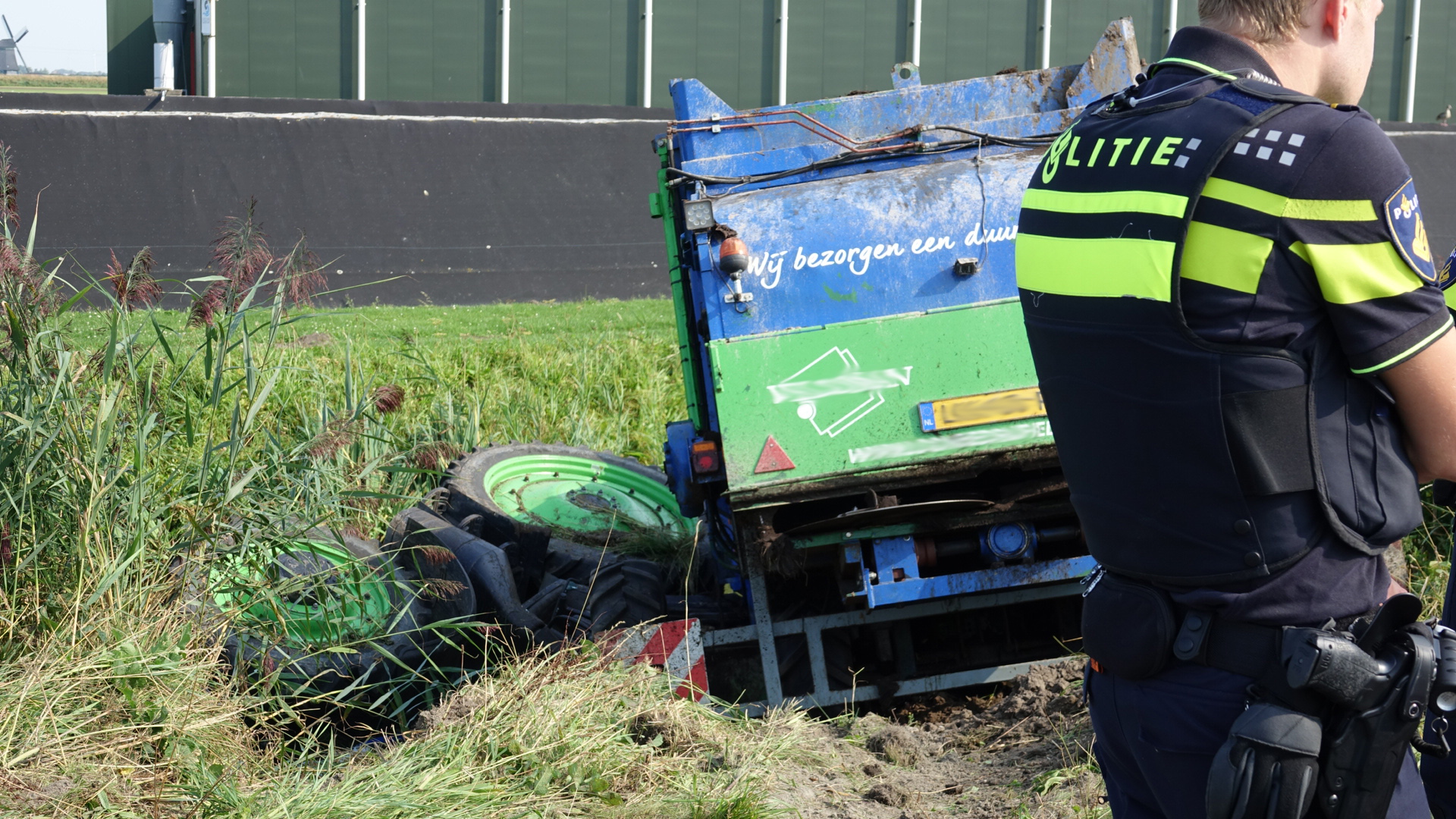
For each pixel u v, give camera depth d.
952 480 4.11
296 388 7.30
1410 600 1.61
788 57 25.58
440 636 4.37
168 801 3.15
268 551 4.52
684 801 3.31
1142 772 1.81
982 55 26.02
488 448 6.30
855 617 4.33
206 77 23.77
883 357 4.12
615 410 9.23
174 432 4.60
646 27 25.03
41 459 4.08
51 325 4.46
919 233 4.23
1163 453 1.66
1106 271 1.69
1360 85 1.81
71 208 16.06
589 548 5.66
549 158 18.44
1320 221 1.52
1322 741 1.61
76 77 61.69
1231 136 1.58
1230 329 1.57
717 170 4.68
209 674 3.83
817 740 3.93
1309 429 1.58
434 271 17.22
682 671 4.21
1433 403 1.59
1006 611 4.68
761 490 4.05
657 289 18.12
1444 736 2.25
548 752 3.52
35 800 3.00
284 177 17.19
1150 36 26.38
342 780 3.42
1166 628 1.69
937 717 4.32
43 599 3.91
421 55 24.41
